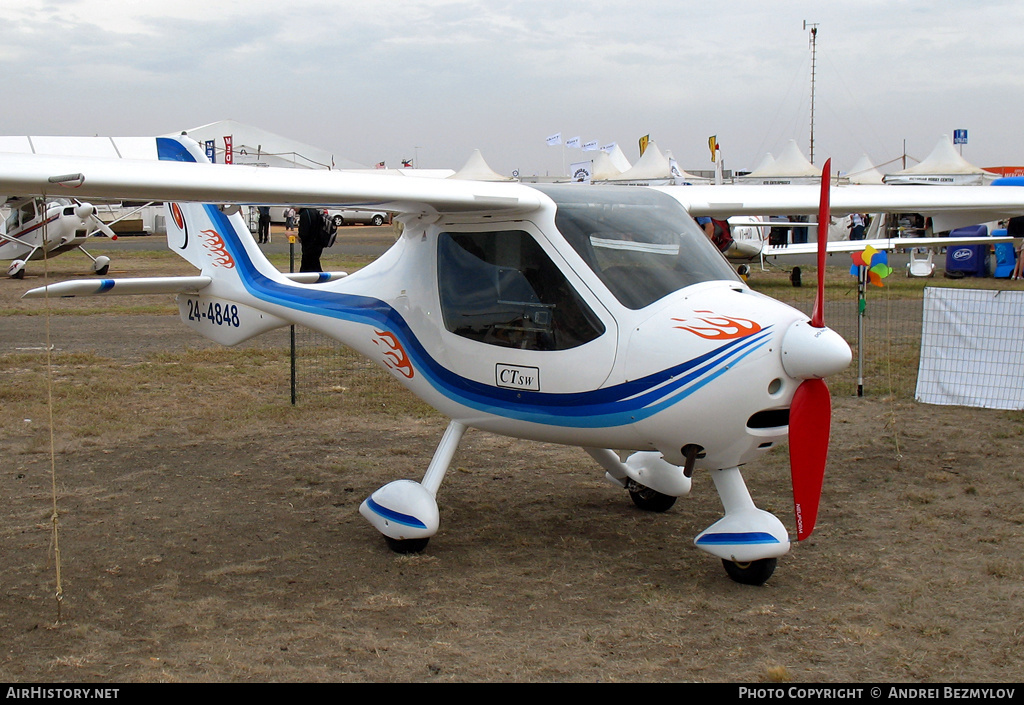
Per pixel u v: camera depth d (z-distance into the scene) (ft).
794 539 15.47
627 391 12.79
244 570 14.15
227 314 21.57
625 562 14.48
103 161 12.06
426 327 15.48
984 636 11.44
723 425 12.41
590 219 13.70
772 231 74.64
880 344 35.70
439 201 13.12
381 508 15.11
